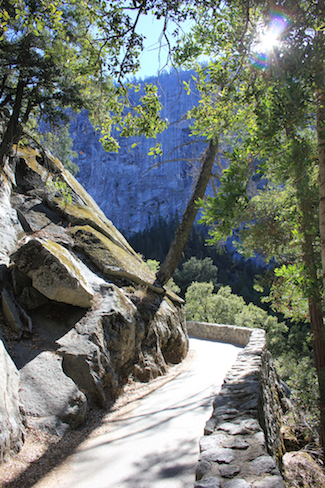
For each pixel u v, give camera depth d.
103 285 8.20
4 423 3.90
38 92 11.26
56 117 12.34
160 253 88.50
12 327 5.91
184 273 62.62
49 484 3.52
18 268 6.45
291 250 7.25
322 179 4.55
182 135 133.25
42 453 4.11
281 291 7.79
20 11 4.71
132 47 5.60
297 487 5.04
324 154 4.54
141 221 137.88
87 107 11.02
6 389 4.40
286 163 4.57
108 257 9.76
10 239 7.88
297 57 4.07
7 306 6.09
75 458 4.14
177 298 12.20
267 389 6.29
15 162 11.26
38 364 5.44
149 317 8.92
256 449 2.82
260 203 7.34
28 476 3.62
